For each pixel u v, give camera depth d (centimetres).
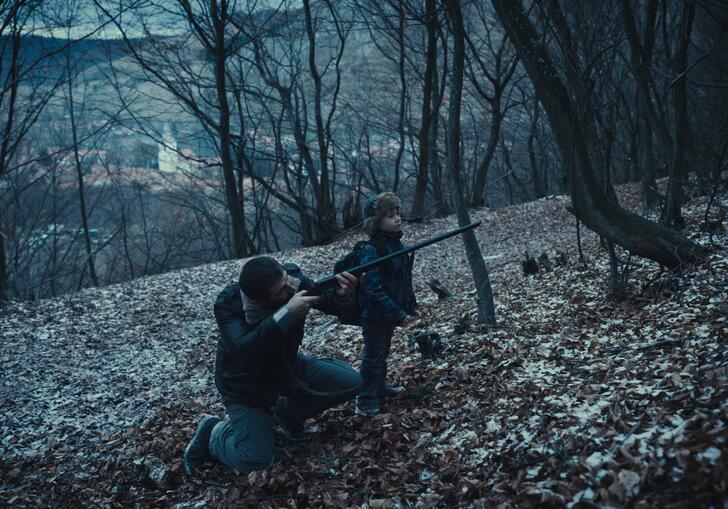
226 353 367
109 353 739
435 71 1875
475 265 576
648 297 531
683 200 955
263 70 1897
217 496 349
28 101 1481
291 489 343
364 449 366
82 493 390
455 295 797
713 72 1216
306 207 1931
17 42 1283
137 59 1648
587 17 588
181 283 1086
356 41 2192
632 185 1689
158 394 587
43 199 2244
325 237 1814
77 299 988
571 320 529
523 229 1398
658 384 334
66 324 854
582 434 304
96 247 2466
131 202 2469
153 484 383
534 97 2012
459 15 559
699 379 321
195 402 534
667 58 955
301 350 655
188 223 2661
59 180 2248
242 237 1725
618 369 382
